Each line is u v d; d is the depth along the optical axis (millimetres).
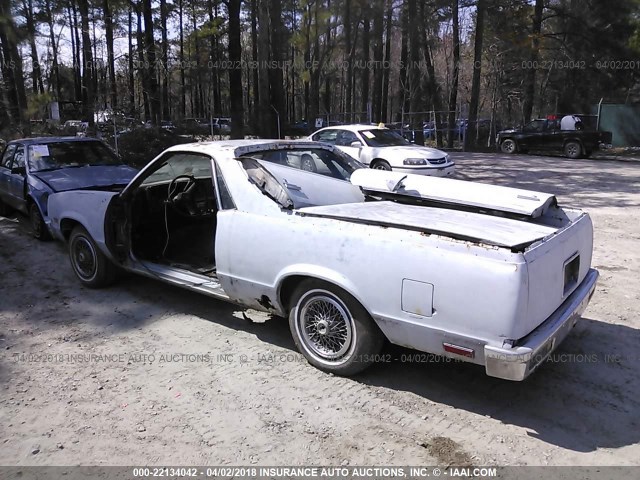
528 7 25828
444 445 2930
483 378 3650
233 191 4023
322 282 3506
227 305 4969
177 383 3600
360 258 3268
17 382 3629
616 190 11547
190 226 5195
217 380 3631
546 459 2814
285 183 3990
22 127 17594
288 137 30719
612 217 8672
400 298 3123
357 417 3195
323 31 23875
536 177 13891
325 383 3584
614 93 29609
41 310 4906
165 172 5172
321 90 58438
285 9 22953
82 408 3314
